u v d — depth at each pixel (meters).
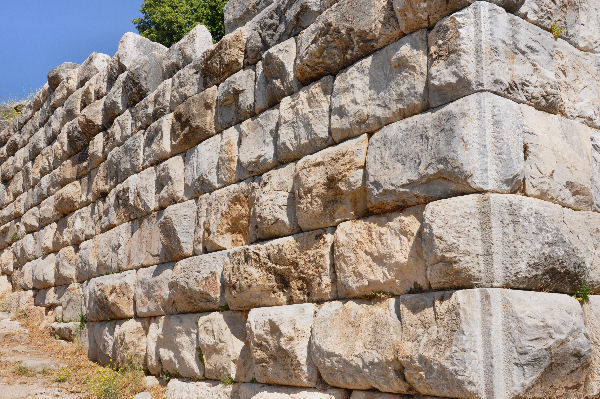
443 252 3.81
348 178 4.67
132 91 8.37
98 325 8.57
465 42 3.96
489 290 3.66
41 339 9.93
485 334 3.62
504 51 4.00
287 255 5.20
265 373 5.25
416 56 4.28
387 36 4.53
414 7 4.27
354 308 4.52
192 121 6.93
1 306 12.13
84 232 9.71
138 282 7.64
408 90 4.31
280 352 5.03
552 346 3.70
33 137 12.27
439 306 3.86
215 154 6.59
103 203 9.21
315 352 4.71
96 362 8.45
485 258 3.72
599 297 4.34
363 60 4.75
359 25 4.70
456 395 3.70
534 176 4.00
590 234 4.37
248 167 6.02
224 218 6.22
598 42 4.90
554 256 3.90
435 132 4.03
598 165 4.62
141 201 7.79
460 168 3.84
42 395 6.59
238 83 6.32
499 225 3.73
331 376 4.59
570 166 4.32
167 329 6.88
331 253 4.86
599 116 4.78
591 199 4.48
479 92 3.90
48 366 8.14
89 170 9.80
